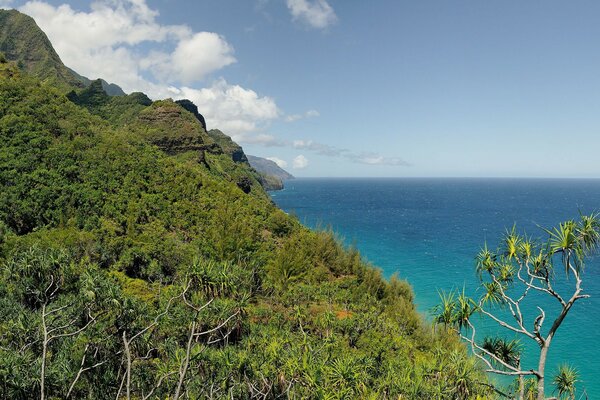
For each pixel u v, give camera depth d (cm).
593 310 6353
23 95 8994
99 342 2489
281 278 6366
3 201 6125
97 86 19188
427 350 4362
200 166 12838
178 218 7619
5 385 2022
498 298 1396
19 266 2205
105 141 8994
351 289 6512
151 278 5675
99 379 2442
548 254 1271
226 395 2458
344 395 2183
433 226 17050
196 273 2106
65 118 9294
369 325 4656
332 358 2819
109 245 5725
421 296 7556
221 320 2988
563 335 5494
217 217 7850
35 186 6675
